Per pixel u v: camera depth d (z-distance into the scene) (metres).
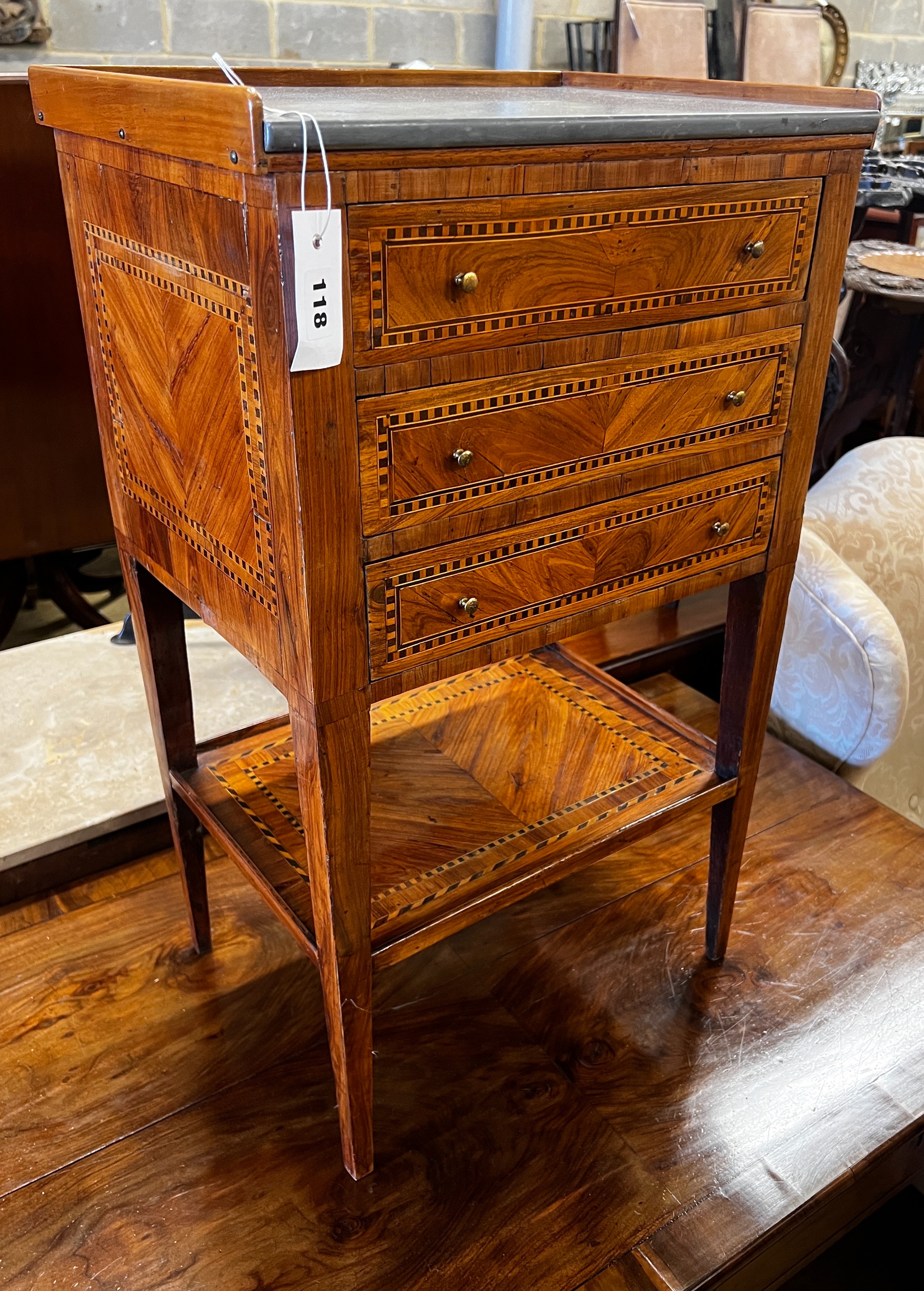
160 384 0.89
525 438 0.84
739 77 3.34
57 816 1.44
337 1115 1.14
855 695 1.62
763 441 1.02
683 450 0.96
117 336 0.94
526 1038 1.23
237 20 2.44
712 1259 1.00
